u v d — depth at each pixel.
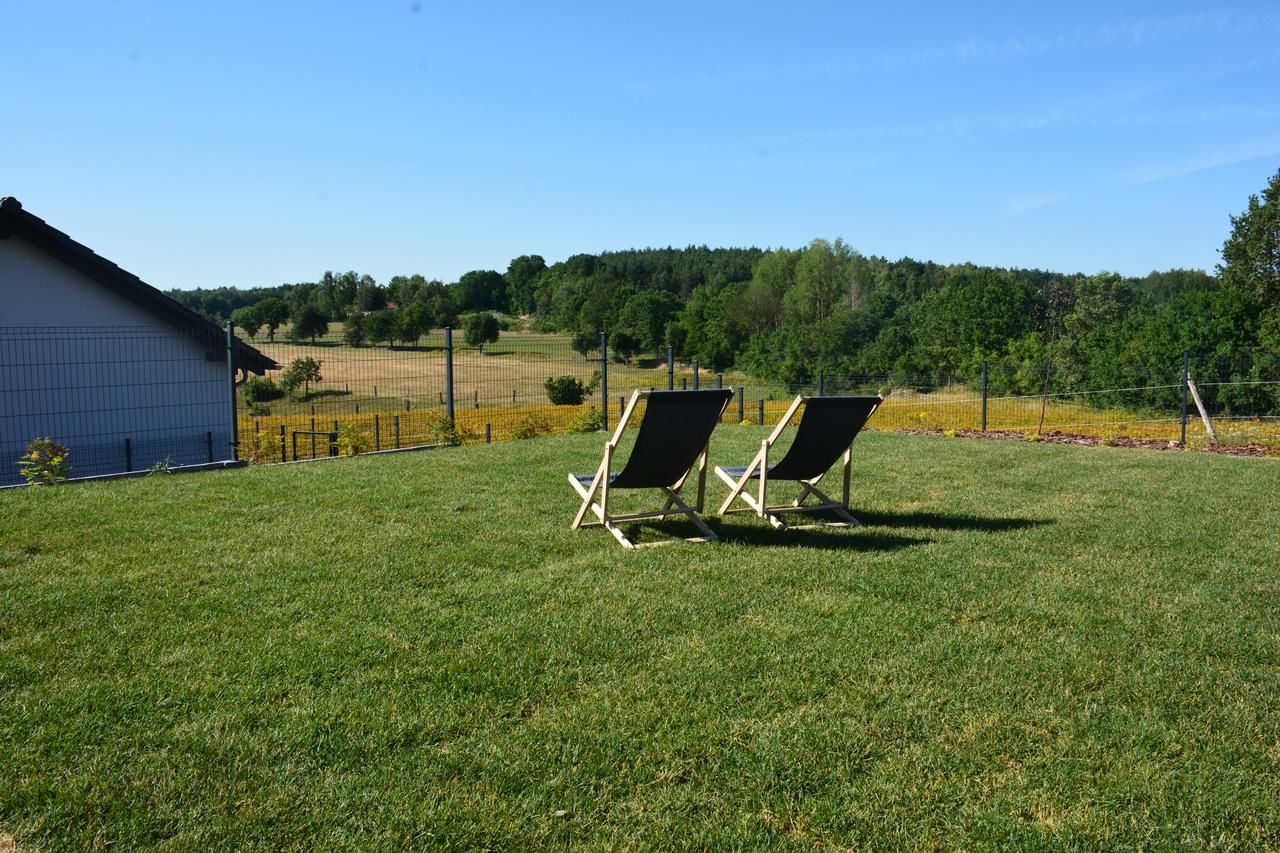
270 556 5.40
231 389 13.01
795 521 7.00
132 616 4.27
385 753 3.00
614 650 3.96
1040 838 2.59
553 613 4.45
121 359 14.74
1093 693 3.59
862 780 2.90
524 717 3.31
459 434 15.37
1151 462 10.30
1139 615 4.56
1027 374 30.97
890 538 6.31
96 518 6.32
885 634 4.23
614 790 2.82
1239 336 29.56
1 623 4.12
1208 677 3.76
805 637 4.18
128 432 14.80
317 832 2.55
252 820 2.59
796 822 2.67
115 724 3.17
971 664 3.87
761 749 3.07
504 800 2.73
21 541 5.62
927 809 2.74
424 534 6.06
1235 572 5.41
